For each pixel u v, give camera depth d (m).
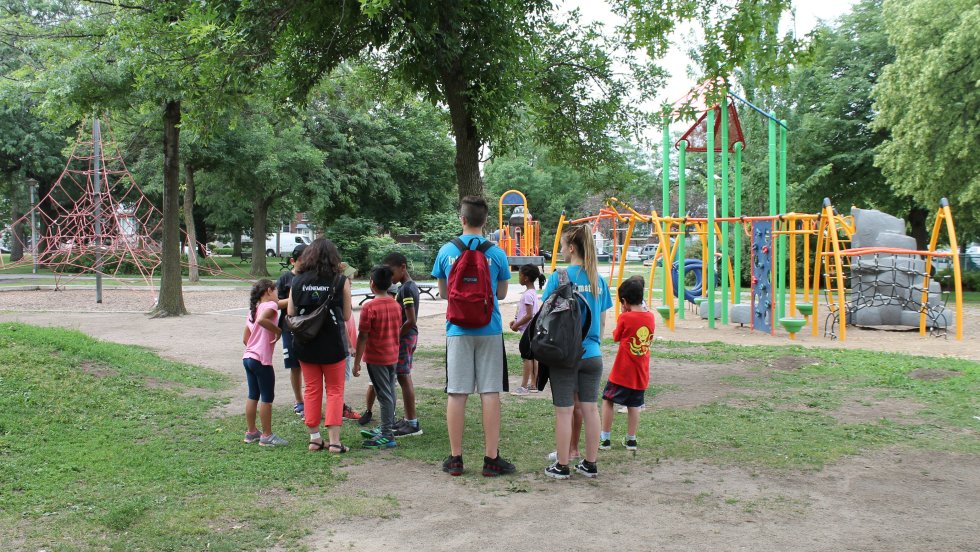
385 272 6.05
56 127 15.21
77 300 22.14
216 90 9.53
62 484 4.86
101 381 7.59
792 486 4.96
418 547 3.91
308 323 5.57
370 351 6.06
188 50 9.18
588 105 11.39
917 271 14.95
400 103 12.41
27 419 6.14
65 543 3.92
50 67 14.80
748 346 11.68
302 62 9.47
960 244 29.81
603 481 5.07
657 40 9.68
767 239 13.84
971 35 18.95
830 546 3.91
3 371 7.08
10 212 39.62
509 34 8.82
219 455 5.67
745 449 5.87
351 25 8.91
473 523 4.27
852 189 29.20
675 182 40.94
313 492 4.83
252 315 6.04
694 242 33.00
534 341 4.92
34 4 27.30
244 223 46.12
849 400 7.70
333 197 36.62
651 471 5.31
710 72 9.26
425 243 36.19
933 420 6.83
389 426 6.05
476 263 5.04
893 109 22.09
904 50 21.61
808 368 9.50
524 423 6.80
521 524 4.25
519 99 9.41
